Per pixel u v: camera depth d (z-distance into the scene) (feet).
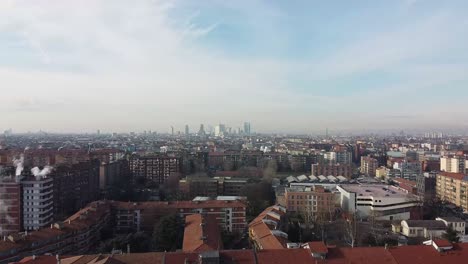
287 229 620.49
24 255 476.13
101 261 355.56
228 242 609.83
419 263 376.48
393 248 401.29
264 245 504.02
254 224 626.23
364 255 386.11
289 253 385.70
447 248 396.37
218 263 360.48
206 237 473.26
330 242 595.06
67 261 385.09
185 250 437.99
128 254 393.91
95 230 607.37
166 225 549.13
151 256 389.60
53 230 534.78
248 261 371.15
